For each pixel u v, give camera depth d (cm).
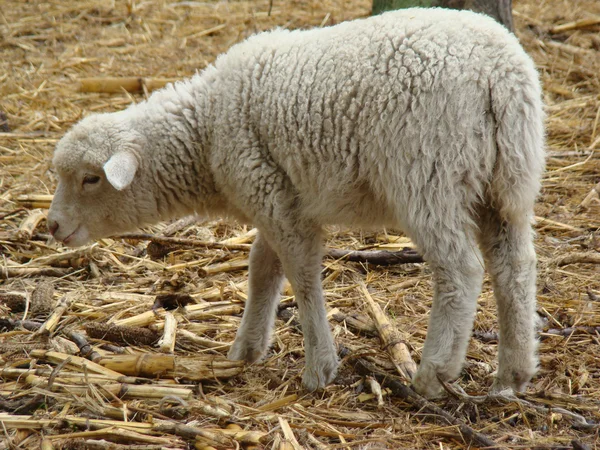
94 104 2167
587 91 2180
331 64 1019
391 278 1450
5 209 1678
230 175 1112
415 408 1052
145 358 1126
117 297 1377
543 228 1573
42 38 2556
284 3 2817
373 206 1066
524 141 966
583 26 2538
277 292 1212
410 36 990
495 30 984
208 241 1561
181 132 1155
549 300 1340
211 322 1323
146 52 2475
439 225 992
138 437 959
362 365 1145
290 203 1088
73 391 1052
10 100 2161
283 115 1042
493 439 977
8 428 985
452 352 1022
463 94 959
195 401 1045
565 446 950
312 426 1002
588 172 1783
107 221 1212
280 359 1217
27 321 1289
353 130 1006
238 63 1106
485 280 1415
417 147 976
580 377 1116
